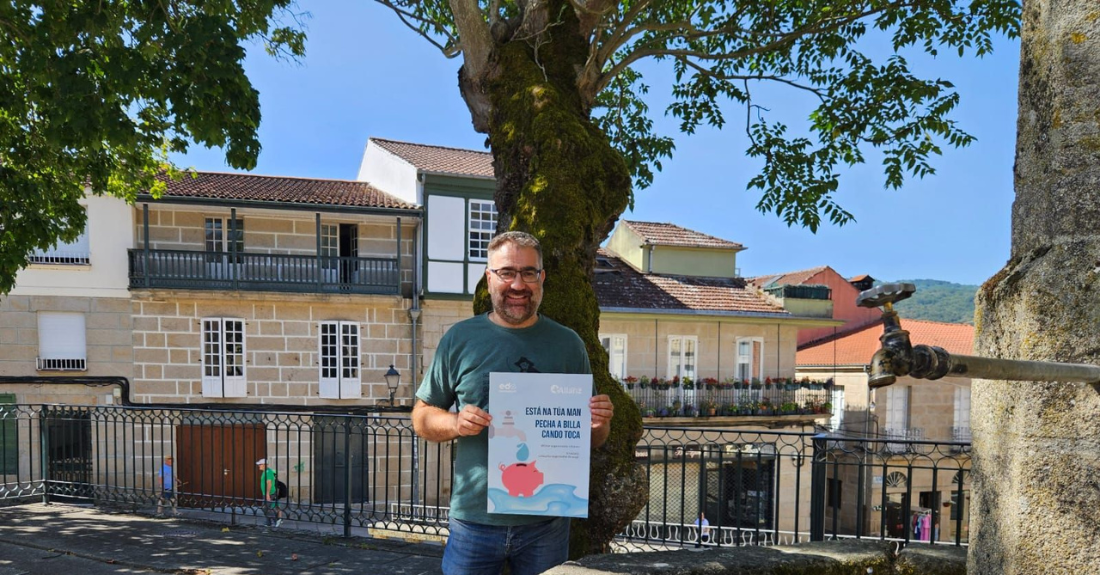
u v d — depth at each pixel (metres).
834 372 24.31
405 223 18.94
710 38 7.12
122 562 4.68
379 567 4.62
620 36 5.43
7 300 16.11
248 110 5.66
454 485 2.59
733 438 19.22
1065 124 1.86
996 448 2.02
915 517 19.08
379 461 16.53
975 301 2.12
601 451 3.77
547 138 4.23
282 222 18.53
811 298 21.27
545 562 2.56
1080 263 1.80
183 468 16.50
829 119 6.78
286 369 17.61
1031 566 1.88
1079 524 1.78
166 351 16.95
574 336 2.62
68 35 5.14
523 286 2.44
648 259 22.08
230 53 5.34
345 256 19.05
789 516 18.41
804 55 6.91
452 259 18.73
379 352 18.28
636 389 18.94
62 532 5.52
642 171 7.67
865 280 32.56
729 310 20.14
